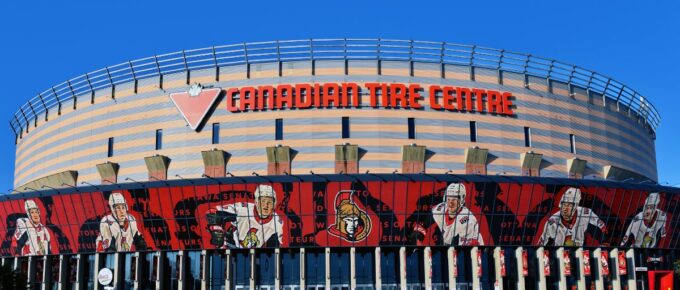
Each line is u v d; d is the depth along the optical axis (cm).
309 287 6994
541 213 7194
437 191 6919
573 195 7256
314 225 6906
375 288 7000
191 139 7500
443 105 7544
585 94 8381
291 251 7100
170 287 7206
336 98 7394
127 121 7856
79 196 7269
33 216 7606
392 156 7300
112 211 7219
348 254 7094
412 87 7512
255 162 7300
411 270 7100
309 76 7481
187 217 7025
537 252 7356
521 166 7669
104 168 7750
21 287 5453
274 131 7350
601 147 8344
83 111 8244
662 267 8125
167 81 7762
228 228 6975
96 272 7456
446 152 7425
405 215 6931
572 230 7369
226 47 7669
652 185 7675
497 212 7075
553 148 7912
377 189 6844
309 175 6819
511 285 7206
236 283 7075
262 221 6931
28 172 9050
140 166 7650
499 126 7688
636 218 7650
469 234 7069
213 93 7531
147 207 7088
